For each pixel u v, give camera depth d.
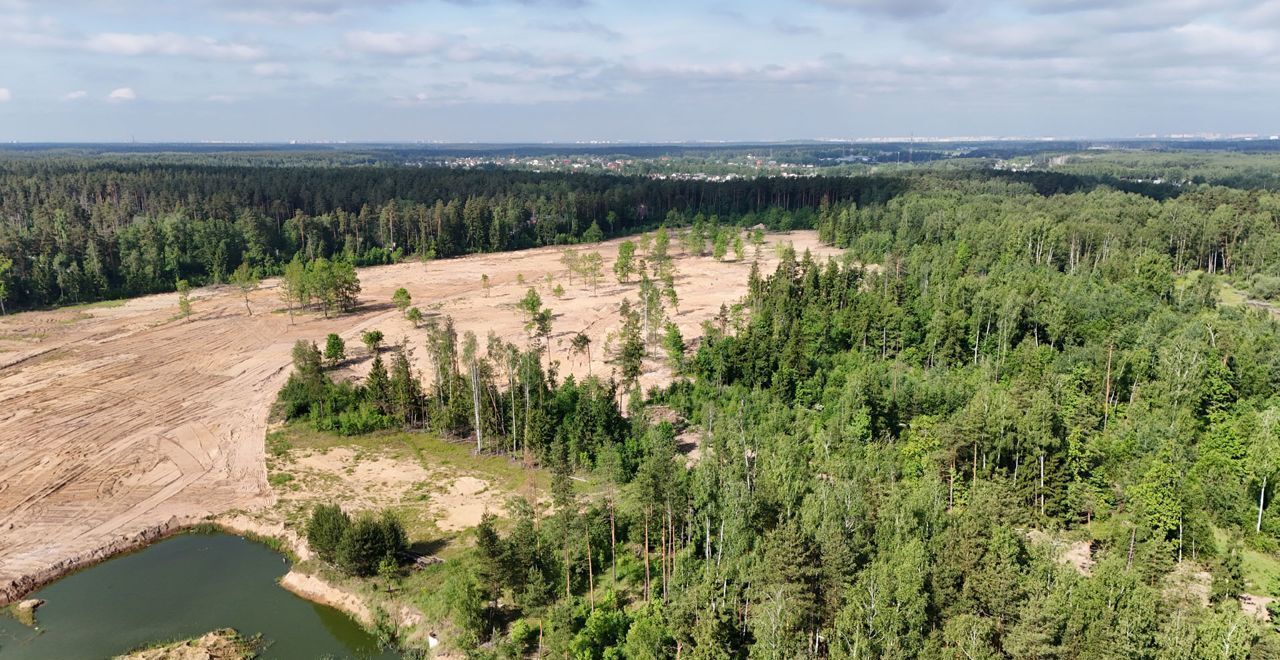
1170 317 123.75
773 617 52.62
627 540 74.31
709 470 73.38
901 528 60.97
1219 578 62.06
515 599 65.75
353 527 72.75
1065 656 48.91
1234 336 109.81
